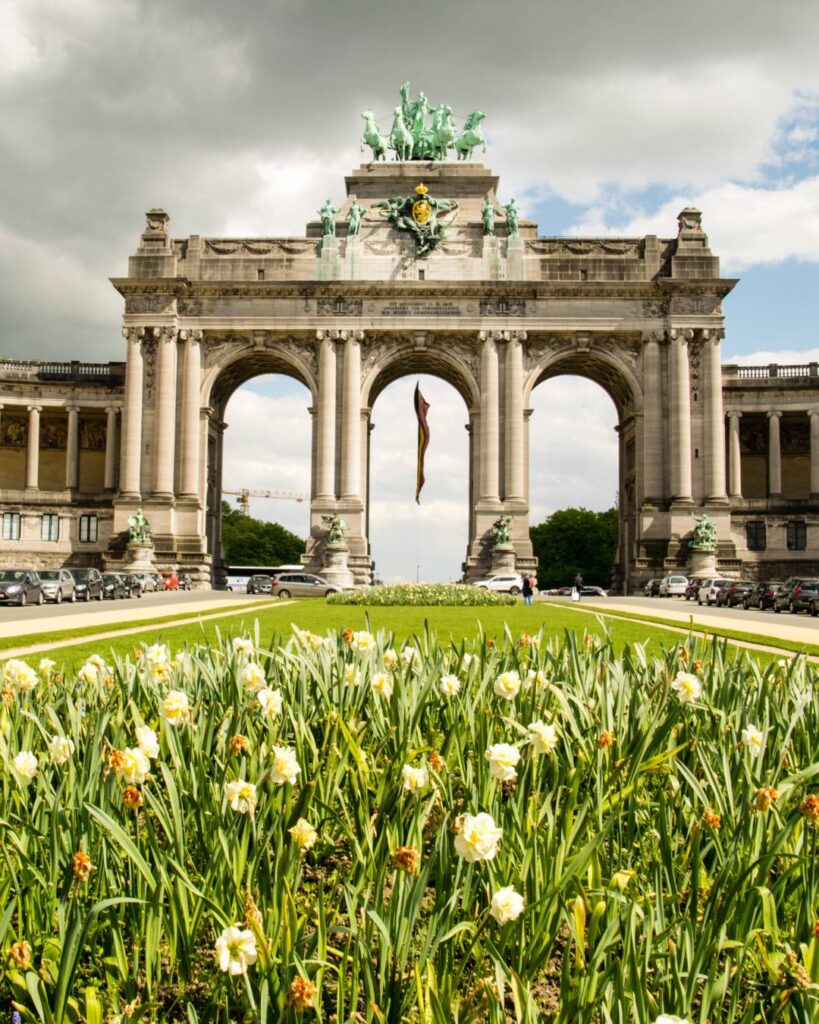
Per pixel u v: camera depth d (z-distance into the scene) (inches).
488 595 2445.9
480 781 384.5
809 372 4178.2
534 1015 238.7
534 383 3575.3
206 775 381.1
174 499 3501.5
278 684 510.3
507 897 259.6
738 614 2213.3
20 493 4069.9
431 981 254.4
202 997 311.1
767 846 321.1
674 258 3521.2
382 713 473.4
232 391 3971.5
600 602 2790.4
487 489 3467.0
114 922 307.0
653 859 340.5
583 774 407.2
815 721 467.8
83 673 521.0
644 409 3531.0
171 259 3548.2
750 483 4301.2
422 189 3592.5
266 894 310.5
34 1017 269.4
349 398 3503.9
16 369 4173.2
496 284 3506.4
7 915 279.7
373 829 356.8
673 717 425.4
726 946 272.5
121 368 4205.2
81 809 328.5
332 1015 290.5
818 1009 250.4
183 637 1284.4
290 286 3523.6
